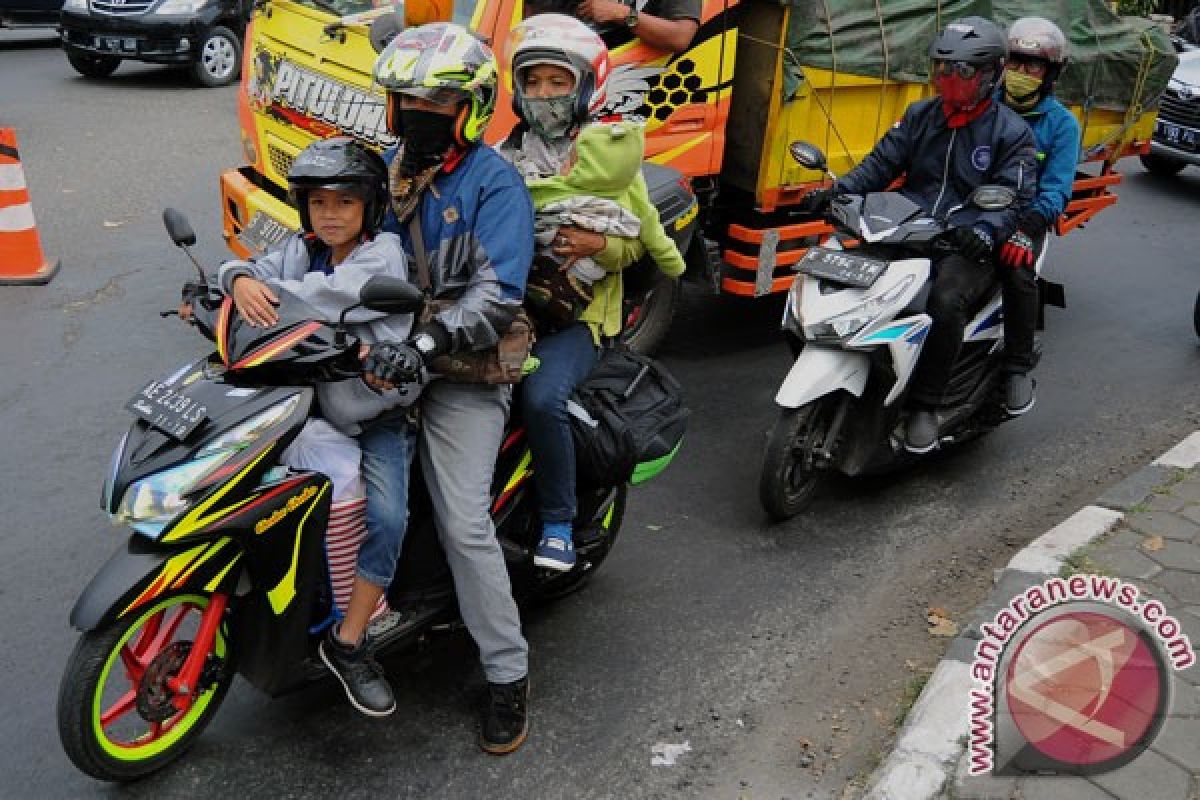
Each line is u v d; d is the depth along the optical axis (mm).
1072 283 7844
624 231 3225
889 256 4547
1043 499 4949
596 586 4141
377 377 2699
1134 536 4180
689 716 3459
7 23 13641
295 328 2787
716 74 5512
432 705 3447
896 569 4348
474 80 2828
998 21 6488
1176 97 10367
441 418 3086
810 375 4297
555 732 3361
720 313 6934
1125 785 2924
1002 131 4492
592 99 3305
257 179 5980
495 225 2932
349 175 2779
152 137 10180
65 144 9773
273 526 2773
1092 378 6262
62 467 4684
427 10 4758
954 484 5047
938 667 3461
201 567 2783
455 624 3412
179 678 2963
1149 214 9766
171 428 2721
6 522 4277
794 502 4598
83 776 3094
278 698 3428
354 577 2992
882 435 4629
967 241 4301
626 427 3453
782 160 5633
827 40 5504
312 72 5355
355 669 3051
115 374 5527
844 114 5844
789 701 3545
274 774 3131
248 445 2729
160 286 6711
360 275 2846
